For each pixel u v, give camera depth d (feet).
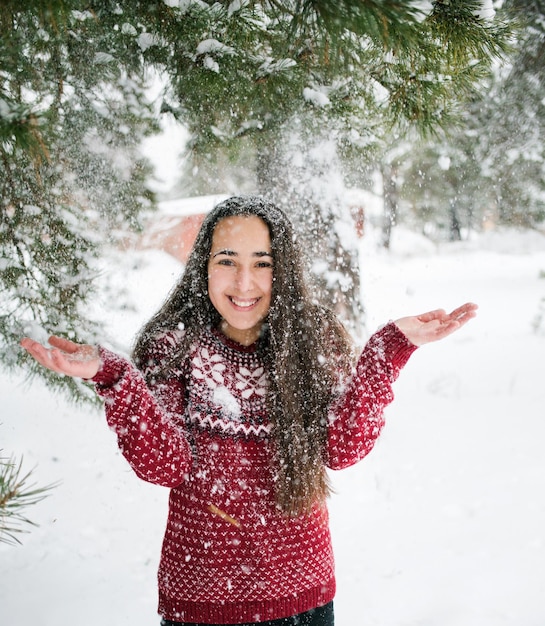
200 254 5.74
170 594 5.45
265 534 5.36
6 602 8.90
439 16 7.93
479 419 17.37
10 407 15.55
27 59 8.96
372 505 12.50
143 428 5.07
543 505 12.28
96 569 9.86
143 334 5.90
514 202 43.19
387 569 10.22
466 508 12.26
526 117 30.32
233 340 5.80
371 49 9.59
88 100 10.85
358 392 5.54
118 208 12.34
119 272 13.32
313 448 5.51
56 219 10.70
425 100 10.52
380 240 63.77
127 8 9.21
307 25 6.43
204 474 5.38
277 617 5.37
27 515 11.16
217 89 9.90
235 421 5.46
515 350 25.80
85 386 11.98
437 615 8.96
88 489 12.17
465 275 55.52
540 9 20.85
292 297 5.70
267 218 5.60
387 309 29.50
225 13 8.45
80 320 10.93
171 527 5.52
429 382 21.22
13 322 10.85
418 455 14.89
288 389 5.47
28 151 5.61
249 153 16.83
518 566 10.22
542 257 68.59
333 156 16.05
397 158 29.04
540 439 15.75
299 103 11.60
